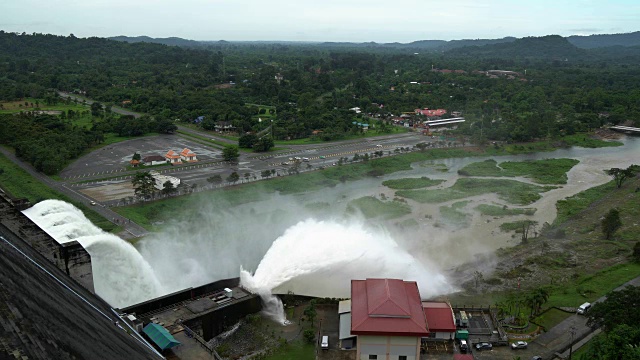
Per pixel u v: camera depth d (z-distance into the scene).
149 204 163.75
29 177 187.25
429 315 88.56
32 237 57.12
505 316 96.62
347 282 109.12
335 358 82.75
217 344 86.31
